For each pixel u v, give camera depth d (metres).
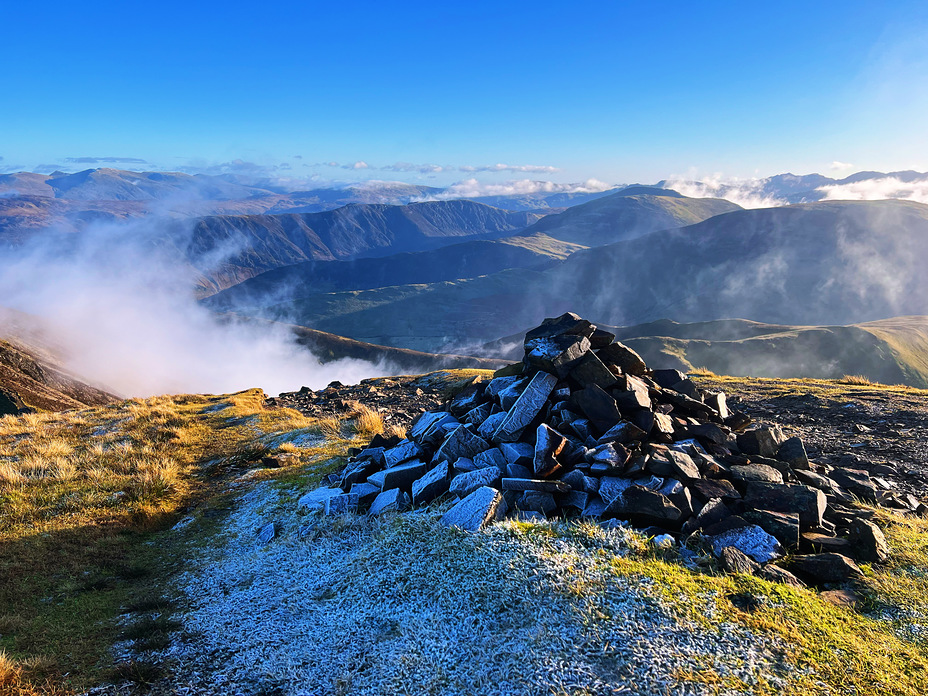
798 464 3.78
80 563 3.68
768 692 2.27
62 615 3.13
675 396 4.13
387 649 2.62
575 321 4.23
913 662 2.40
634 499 3.14
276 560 3.46
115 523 4.27
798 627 2.53
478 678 2.41
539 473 3.46
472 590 2.80
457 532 3.14
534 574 2.80
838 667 2.36
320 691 2.47
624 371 4.21
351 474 4.18
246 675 2.58
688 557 2.94
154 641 2.83
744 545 2.99
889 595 2.73
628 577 2.76
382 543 3.28
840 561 2.88
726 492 3.29
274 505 4.26
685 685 2.29
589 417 3.73
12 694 2.52
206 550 3.80
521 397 3.85
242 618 2.96
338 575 3.15
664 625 2.53
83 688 2.56
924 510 3.59
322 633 2.77
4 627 3.01
